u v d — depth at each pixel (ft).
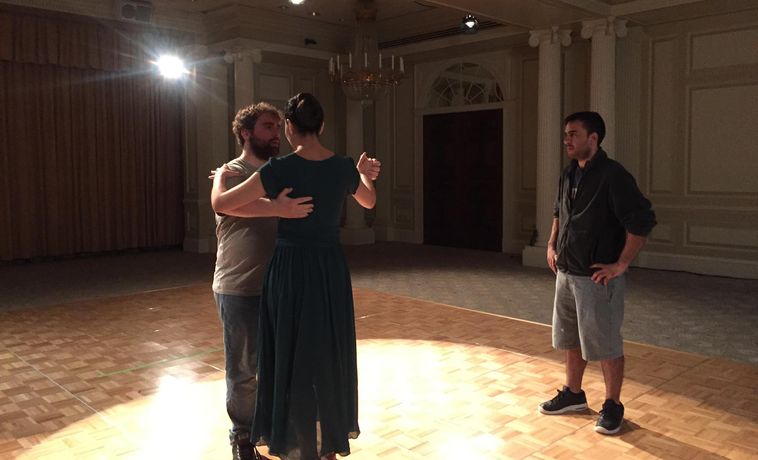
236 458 7.16
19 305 16.58
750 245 20.01
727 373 10.57
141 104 26.71
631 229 7.61
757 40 19.49
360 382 10.22
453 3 18.99
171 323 14.43
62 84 24.44
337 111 31.24
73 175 25.12
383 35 27.86
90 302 16.87
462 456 7.59
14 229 23.90
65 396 9.77
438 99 28.76
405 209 30.45
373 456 7.59
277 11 25.03
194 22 25.91
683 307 15.75
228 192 6.05
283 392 6.05
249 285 6.82
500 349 12.08
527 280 19.83
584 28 21.27
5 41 22.41
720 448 7.73
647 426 8.40
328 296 6.14
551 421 8.61
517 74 25.59
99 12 23.26
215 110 27.02
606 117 21.25
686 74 20.95
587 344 8.04
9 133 23.38
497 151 26.55
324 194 6.14
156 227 27.76
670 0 19.40
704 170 20.81
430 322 14.28
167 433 8.37
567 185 8.29
